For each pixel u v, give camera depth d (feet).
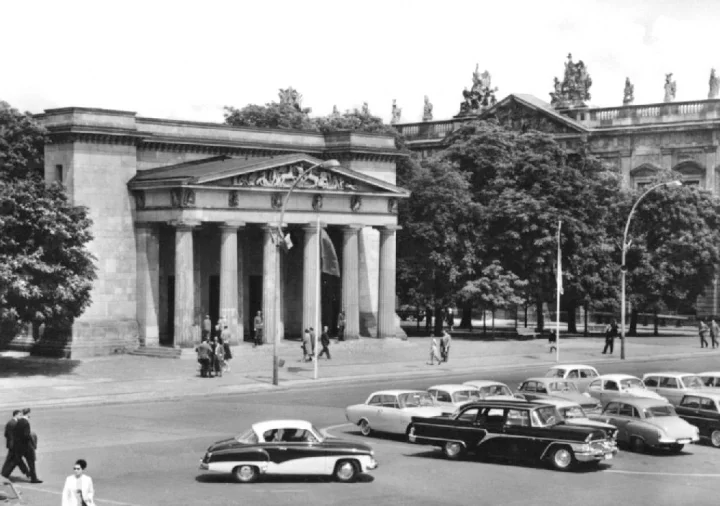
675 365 299.58
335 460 132.05
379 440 166.61
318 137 342.85
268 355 291.17
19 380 233.14
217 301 319.68
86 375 245.04
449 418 150.51
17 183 248.52
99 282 288.92
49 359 277.23
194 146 312.71
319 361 282.77
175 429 172.86
